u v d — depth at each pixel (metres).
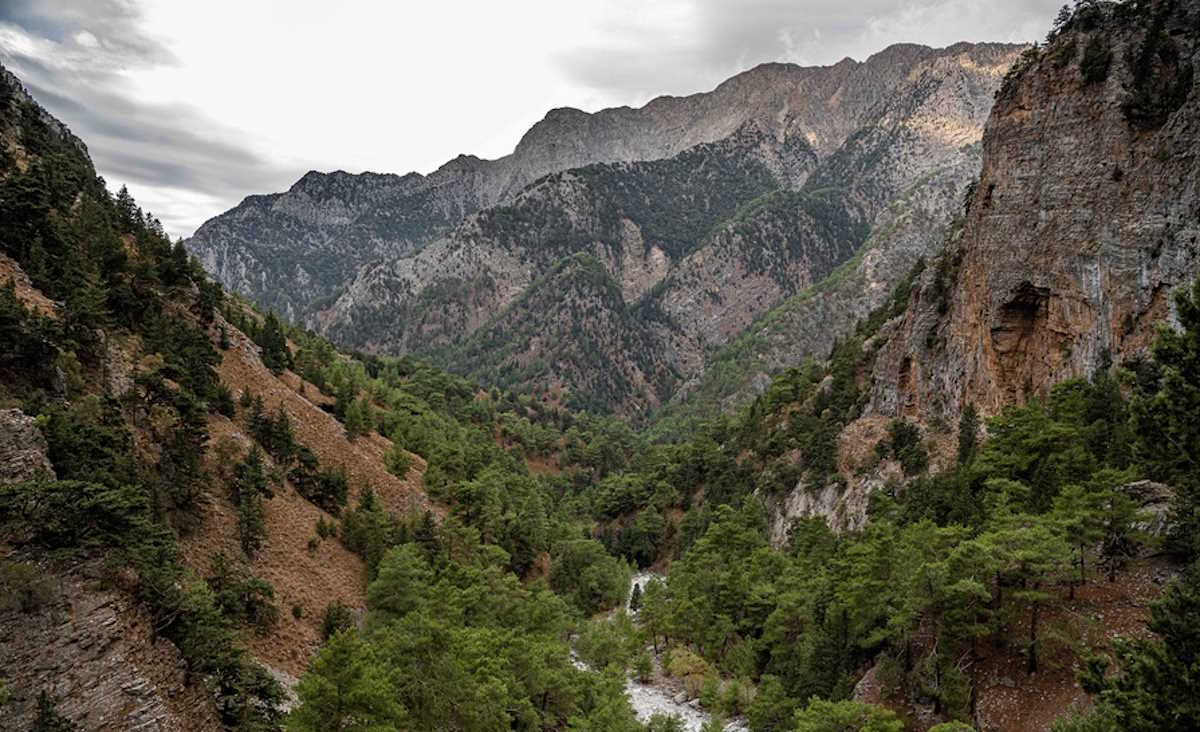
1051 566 47.06
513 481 146.25
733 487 151.38
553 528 134.62
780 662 72.94
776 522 128.88
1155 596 46.69
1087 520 49.94
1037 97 92.50
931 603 50.81
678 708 77.00
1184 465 30.02
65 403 50.22
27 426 42.22
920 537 59.97
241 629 54.50
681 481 172.50
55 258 66.06
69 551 37.09
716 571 98.44
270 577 64.12
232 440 75.00
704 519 143.75
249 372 97.00
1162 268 73.56
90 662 35.06
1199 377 28.30
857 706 47.12
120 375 63.84
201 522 61.56
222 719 39.97
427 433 137.12
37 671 33.62
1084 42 88.62
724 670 83.12
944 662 50.28
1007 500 60.81
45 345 50.50
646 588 107.19
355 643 38.88
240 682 41.22
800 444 139.25
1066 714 43.22
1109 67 84.75
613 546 156.62
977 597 50.66
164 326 79.56
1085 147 85.62
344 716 37.84
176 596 40.53
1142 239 76.62
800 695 62.28
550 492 185.38
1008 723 45.97
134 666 36.31
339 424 105.94
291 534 72.31
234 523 65.31
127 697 35.22
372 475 97.75
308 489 82.75
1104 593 49.03
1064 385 74.19
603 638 87.94
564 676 67.88
